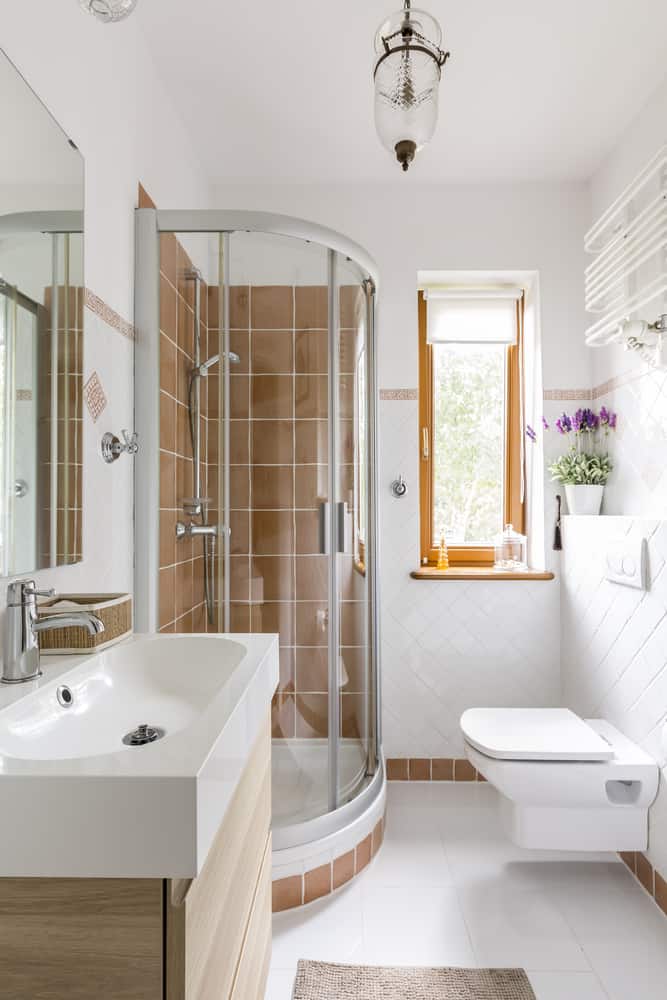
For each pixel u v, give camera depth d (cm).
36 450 125
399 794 261
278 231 189
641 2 176
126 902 66
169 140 217
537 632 273
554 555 275
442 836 226
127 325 177
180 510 186
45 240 128
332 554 197
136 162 184
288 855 181
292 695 193
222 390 189
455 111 225
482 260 276
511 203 276
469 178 272
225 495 189
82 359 143
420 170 266
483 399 302
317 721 195
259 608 191
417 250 276
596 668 235
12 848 65
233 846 93
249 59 198
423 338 298
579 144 247
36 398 125
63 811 64
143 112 190
